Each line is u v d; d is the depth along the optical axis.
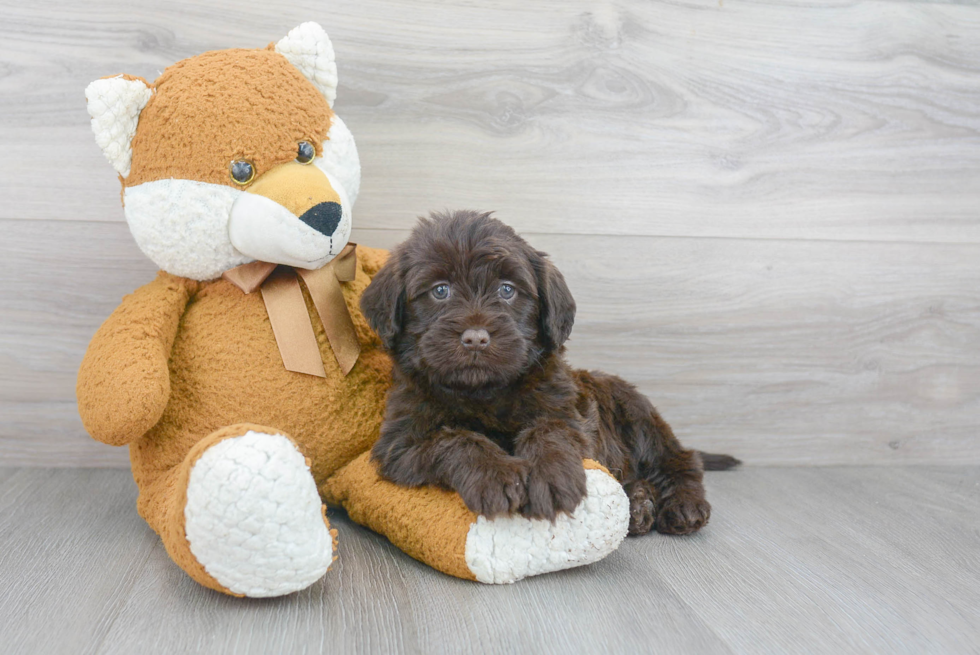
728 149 3.01
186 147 2.01
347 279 2.35
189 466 1.63
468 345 1.88
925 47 3.08
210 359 2.15
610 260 3.00
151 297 2.15
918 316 3.19
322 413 2.22
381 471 2.08
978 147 3.15
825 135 3.06
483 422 2.09
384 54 2.79
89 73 2.66
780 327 3.12
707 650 1.61
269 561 1.65
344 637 1.61
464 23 2.81
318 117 2.16
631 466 2.52
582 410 2.29
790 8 2.97
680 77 2.95
